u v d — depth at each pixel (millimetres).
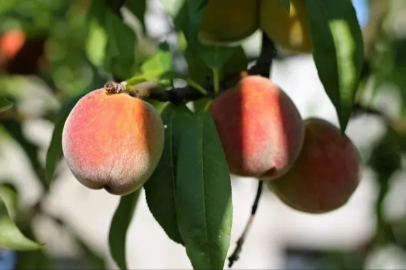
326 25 664
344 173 715
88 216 1948
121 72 834
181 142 652
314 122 728
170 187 664
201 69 744
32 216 995
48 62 1011
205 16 702
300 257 2104
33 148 973
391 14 1043
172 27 950
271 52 735
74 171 630
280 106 677
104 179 623
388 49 1026
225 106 676
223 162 643
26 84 1038
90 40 852
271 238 2061
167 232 660
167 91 687
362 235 1977
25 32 988
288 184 717
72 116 636
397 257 1328
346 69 662
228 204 634
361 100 977
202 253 629
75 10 997
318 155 712
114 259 726
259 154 667
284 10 695
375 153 1006
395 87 1035
